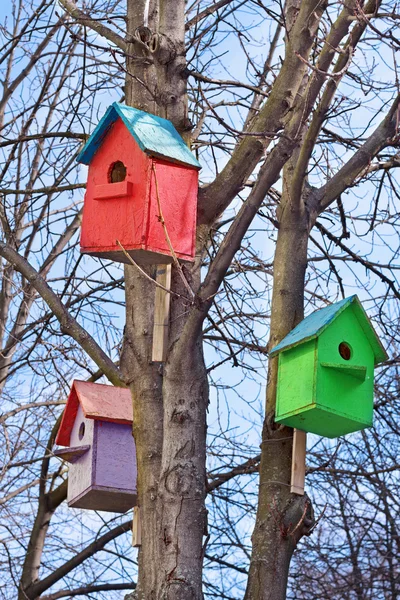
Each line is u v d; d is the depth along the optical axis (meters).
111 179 8.05
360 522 13.91
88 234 7.89
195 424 7.36
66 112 11.88
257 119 7.97
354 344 7.86
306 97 7.39
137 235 7.59
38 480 13.77
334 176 8.70
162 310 7.55
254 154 7.88
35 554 13.15
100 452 8.75
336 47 7.41
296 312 8.15
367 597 13.84
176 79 8.55
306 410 7.42
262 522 7.40
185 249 7.71
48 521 13.30
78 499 8.91
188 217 7.77
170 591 6.90
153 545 7.46
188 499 7.17
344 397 7.62
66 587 13.21
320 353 7.56
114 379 8.48
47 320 11.36
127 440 8.89
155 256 7.62
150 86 9.05
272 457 7.62
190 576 6.98
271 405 7.82
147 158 7.68
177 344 7.35
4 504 13.82
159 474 7.71
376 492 13.91
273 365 7.96
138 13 9.32
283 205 8.64
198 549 7.10
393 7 8.24
